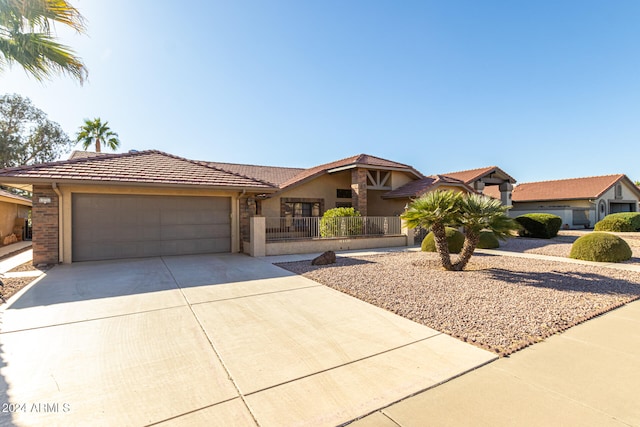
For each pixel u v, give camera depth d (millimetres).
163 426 2547
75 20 6898
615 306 5793
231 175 12984
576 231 24984
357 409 2779
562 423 2574
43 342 4188
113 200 11086
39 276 8359
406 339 4316
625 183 32344
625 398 2928
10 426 2527
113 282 7668
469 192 20031
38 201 10031
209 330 4633
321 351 3943
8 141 28859
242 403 2865
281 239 13078
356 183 17656
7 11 6340
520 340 4270
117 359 3721
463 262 9211
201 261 10859
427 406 2816
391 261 10945
